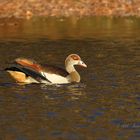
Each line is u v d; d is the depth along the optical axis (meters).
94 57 25.88
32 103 18.45
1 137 15.35
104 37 31.25
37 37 31.39
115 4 39.28
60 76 20.91
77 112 17.42
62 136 15.38
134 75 22.06
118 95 19.27
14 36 31.78
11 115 17.25
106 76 21.98
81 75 22.22
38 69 20.81
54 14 38.25
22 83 20.89
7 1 39.44
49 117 17.00
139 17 37.28
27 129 15.96
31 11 38.44
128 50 27.39
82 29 33.97
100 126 16.12
